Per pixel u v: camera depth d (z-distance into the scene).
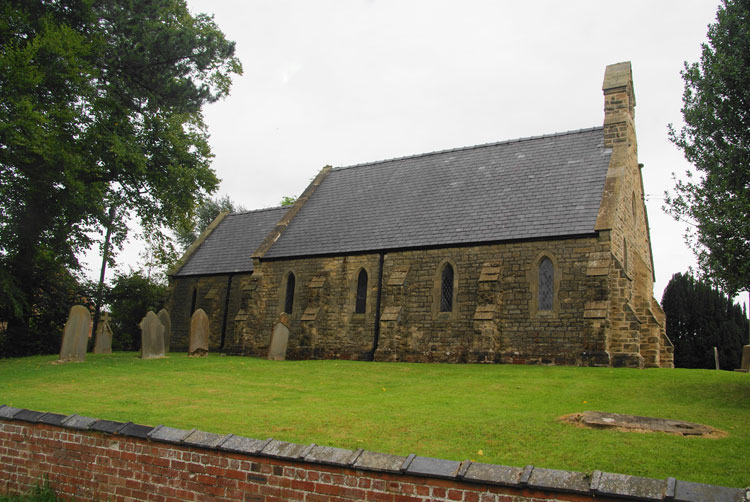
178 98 32.12
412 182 33.75
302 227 34.94
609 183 26.06
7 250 30.09
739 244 15.17
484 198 29.28
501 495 6.39
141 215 33.44
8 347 32.88
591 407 14.70
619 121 28.14
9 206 27.59
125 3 30.20
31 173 26.16
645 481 5.96
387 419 13.16
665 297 37.16
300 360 29.28
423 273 27.95
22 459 10.21
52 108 25.34
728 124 16.17
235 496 7.96
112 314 43.16
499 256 26.02
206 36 32.16
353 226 32.47
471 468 6.69
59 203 28.53
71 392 17.62
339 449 7.58
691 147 16.75
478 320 24.98
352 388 18.89
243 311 34.56
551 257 24.77
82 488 9.44
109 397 16.66
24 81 23.73
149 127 30.59
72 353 25.69
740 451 10.23
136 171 30.02
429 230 28.97
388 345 27.30
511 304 25.20
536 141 31.62
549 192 27.42
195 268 41.62
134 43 30.44
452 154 34.31
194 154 32.56
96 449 9.45
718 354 34.41
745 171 15.58
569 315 23.86
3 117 23.25
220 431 11.93
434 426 12.44
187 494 8.39
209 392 17.77
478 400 15.80
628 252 26.73
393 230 30.38
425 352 26.97
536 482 6.26
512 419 13.01
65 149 25.88
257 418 13.30
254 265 34.47
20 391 17.88
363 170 37.72
